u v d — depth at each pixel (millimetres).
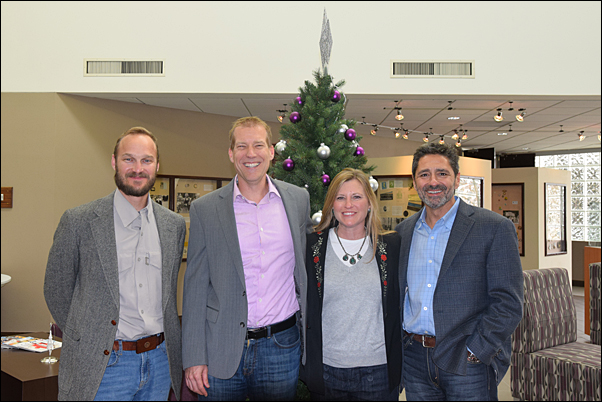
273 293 1981
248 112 6711
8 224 5215
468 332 1899
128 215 1913
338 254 2055
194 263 1990
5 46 5293
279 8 5488
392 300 2012
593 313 4027
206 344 1949
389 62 5582
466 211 2049
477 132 9352
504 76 5621
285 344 2000
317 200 2920
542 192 9641
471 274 1960
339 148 3031
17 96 5262
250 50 5449
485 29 5625
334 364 1953
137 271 1881
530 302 3285
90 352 1776
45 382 2406
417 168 2078
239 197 2049
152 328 1884
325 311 1988
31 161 5223
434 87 5613
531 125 8438
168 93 5430
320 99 3113
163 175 6312
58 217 5246
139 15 5395
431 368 1992
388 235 2152
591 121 7980
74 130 5402
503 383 3986
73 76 5336
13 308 5180
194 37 5426
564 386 3021
